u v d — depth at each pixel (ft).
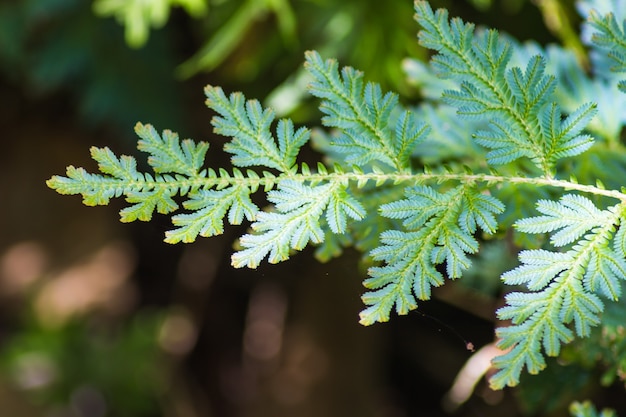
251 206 1.23
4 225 4.96
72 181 1.19
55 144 4.49
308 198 1.23
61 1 2.85
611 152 1.46
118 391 5.06
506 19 2.19
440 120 1.50
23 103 4.28
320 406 3.61
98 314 5.22
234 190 1.22
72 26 2.98
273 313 4.27
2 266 5.26
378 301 1.23
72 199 5.07
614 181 1.42
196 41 2.92
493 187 1.40
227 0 2.23
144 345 5.03
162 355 5.02
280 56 2.35
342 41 2.09
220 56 2.36
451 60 1.25
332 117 1.25
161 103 2.97
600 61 1.46
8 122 4.39
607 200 1.41
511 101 1.24
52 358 5.21
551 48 1.51
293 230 1.23
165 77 2.97
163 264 5.06
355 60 2.07
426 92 1.53
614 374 1.43
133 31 2.05
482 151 1.48
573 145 1.24
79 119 4.14
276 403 3.77
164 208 1.21
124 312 5.22
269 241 1.22
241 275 4.46
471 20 2.20
